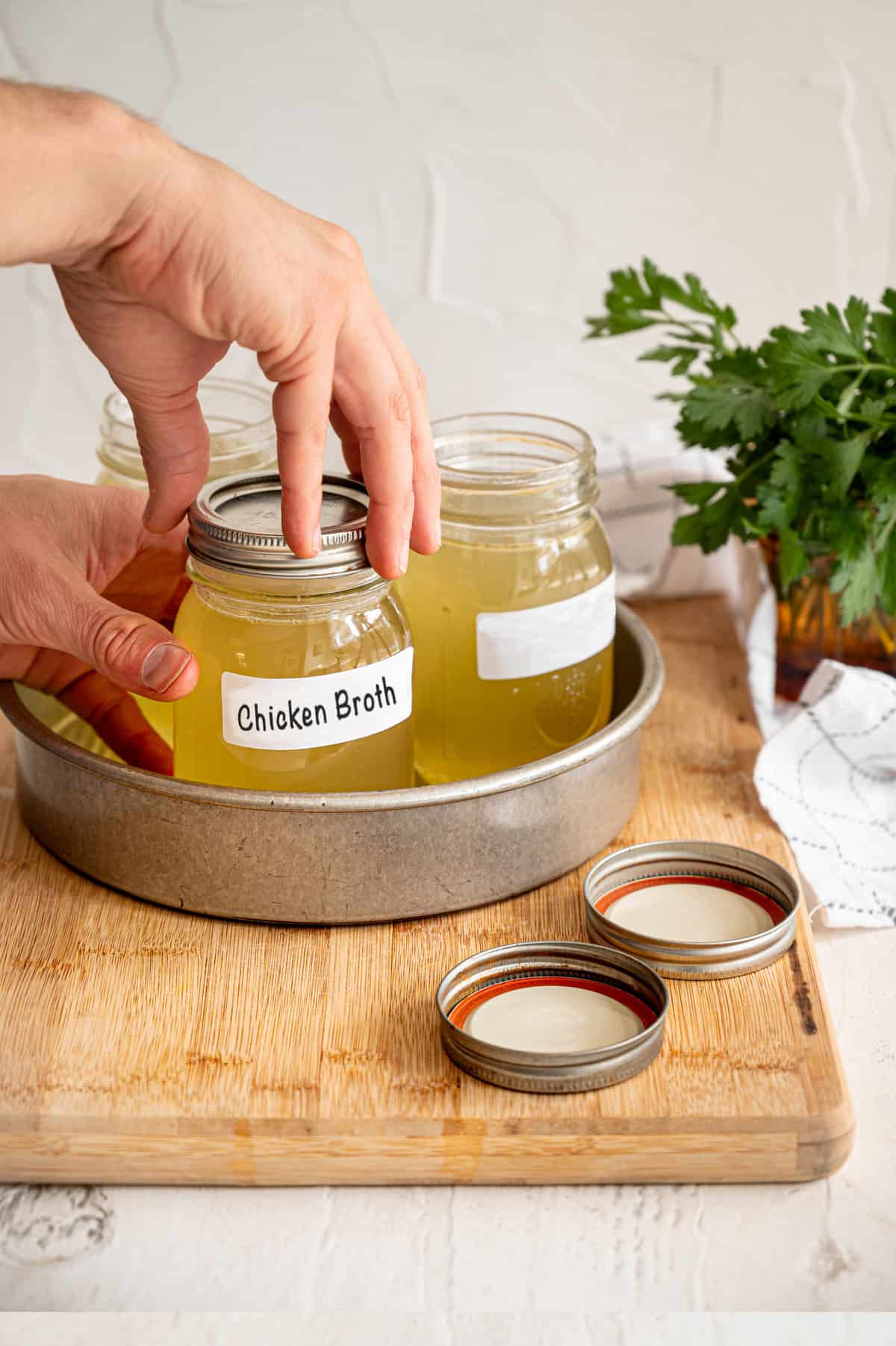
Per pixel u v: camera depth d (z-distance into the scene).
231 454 0.67
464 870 0.58
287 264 0.45
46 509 0.65
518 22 0.85
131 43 0.84
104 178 0.41
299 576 0.53
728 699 0.80
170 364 0.49
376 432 0.51
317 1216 0.48
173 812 0.56
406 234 0.90
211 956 0.57
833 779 0.70
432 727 0.64
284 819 0.55
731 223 0.91
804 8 0.86
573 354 0.94
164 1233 0.47
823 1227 0.48
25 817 0.65
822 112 0.88
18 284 0.89
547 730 0.64
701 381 0.75
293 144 0.87
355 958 0.57
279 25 0.84
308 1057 0.51
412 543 0.57
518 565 0.61
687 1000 0.54
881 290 0.94
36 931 0.58
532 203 0.90
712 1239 0.47
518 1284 0.45
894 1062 0.55
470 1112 0.48
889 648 0.80
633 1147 0.48
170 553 0.67
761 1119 0.48
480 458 0.67
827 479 0.69
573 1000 0.53
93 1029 0.52
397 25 0.84
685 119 0.88
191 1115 0.48
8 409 0.92
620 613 0.74
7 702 0.63
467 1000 0.53
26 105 0.41
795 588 0.79
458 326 0.93
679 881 0.62
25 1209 0.48
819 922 0.64
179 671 0.54
